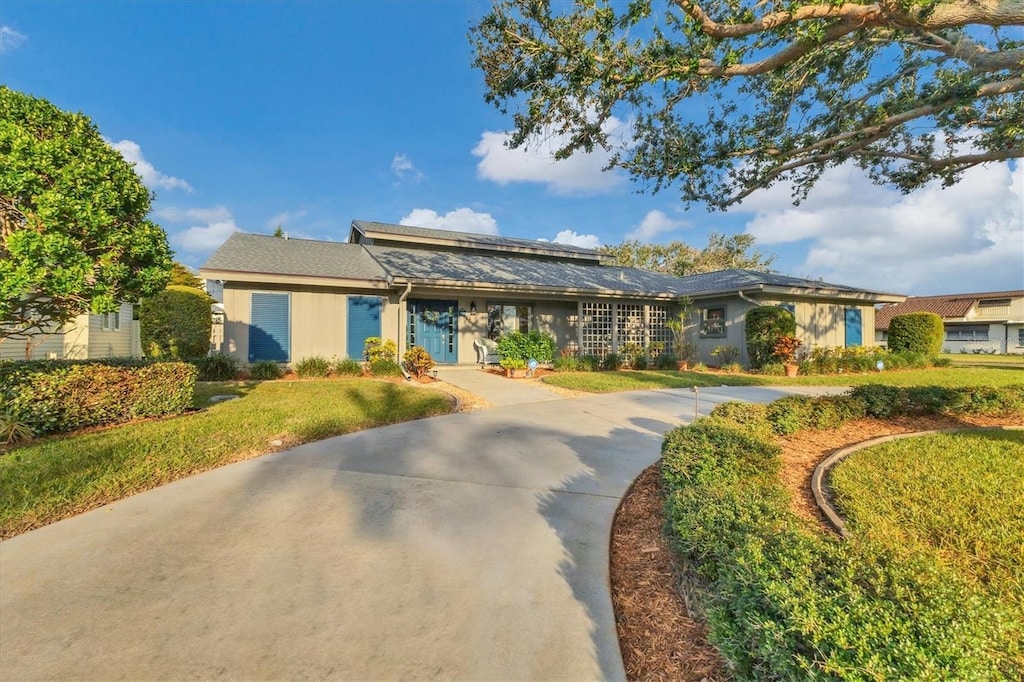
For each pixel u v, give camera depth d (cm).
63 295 502
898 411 637
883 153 714
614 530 315
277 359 1145
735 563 179
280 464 452
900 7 352
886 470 399
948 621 132
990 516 308
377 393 839
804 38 398
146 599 229
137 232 530
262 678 178
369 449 507
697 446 358
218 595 233
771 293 1443
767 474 334
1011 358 2331
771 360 1374
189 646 195
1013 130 558
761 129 689
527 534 305
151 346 1080
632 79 470
